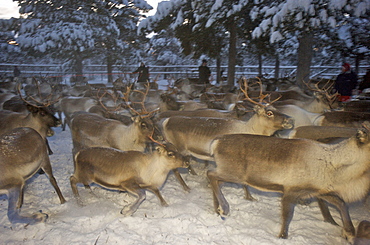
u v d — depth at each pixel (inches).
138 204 158.7
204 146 200.8
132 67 1148.5
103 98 386.3
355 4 411.8
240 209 169.3
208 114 248.4
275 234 144.6
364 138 129.2
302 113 238.7
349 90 376.8
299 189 137.6
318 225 151.6
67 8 965.8
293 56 915.4
